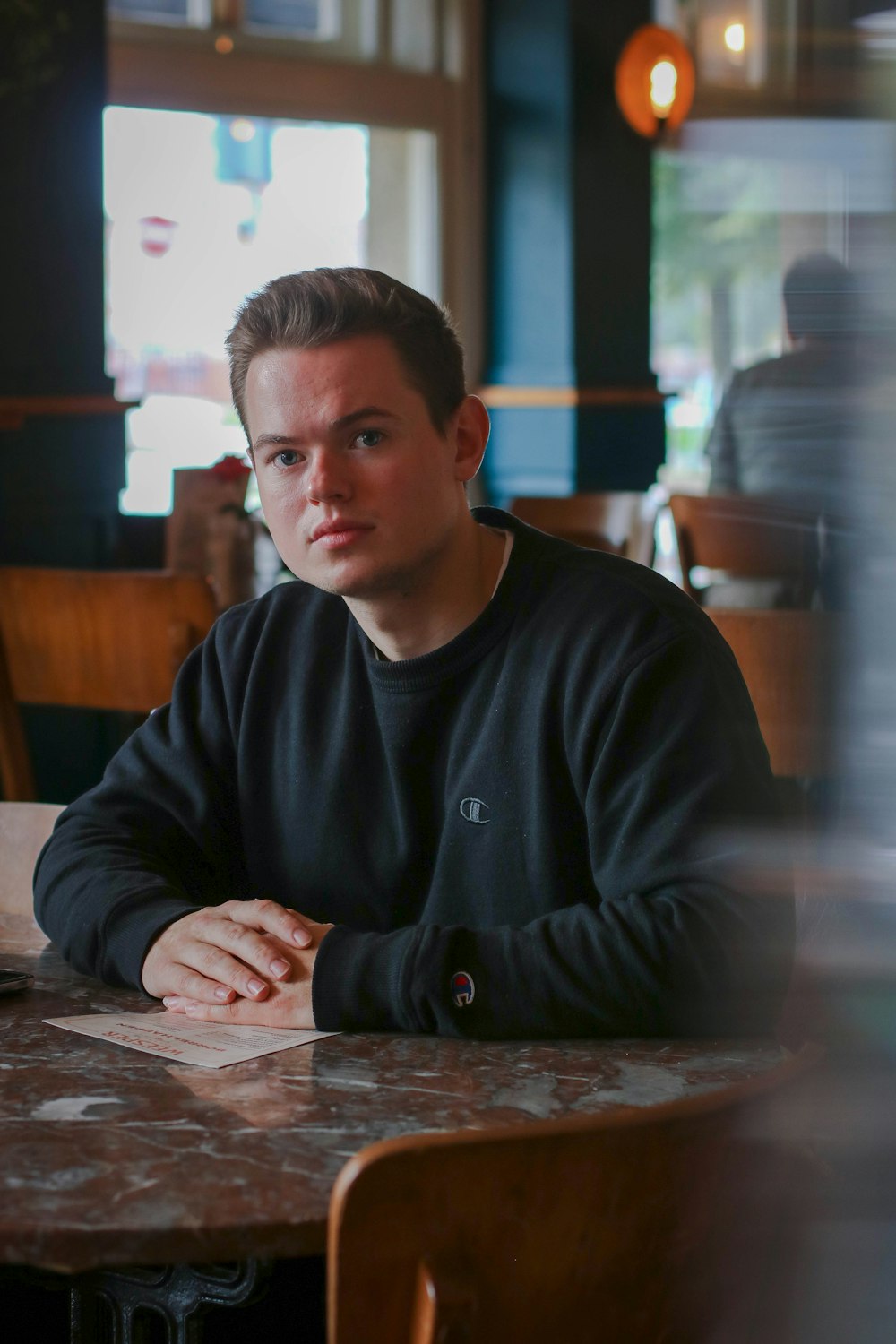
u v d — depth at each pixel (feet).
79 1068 3.18
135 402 14.11
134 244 15.52
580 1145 2.10
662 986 3.36
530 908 4.16
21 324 13.39
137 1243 2.29
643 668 3.90
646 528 12.99
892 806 1.20
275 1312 3.79
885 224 1.12
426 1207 2.03
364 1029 3.49
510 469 18.76
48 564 13.65
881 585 1.17
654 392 18.52
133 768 4.73
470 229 18.81
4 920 4.80
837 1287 1.37
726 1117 2.19
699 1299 2.27
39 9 13.05
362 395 3.88
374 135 17.99
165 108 16.29
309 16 17.61
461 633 4.17
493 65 18.57
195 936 3.77
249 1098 2.98
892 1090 1.29
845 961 1.28
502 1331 2.13
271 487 4.07
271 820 4.60
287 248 17.12
